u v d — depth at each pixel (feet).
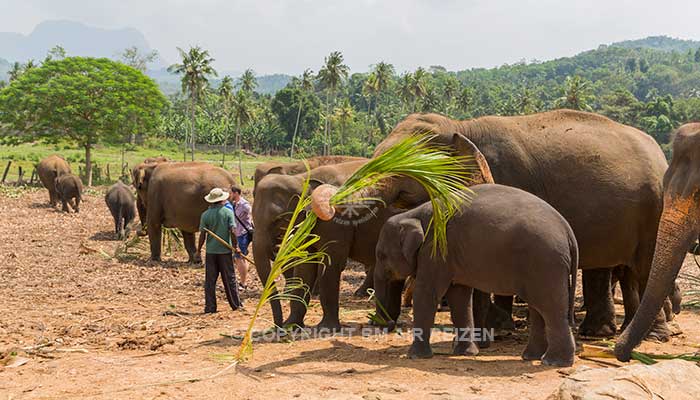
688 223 20.13
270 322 29.91
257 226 28.76
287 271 28.53
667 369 15.80
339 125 394.52
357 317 31.32
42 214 86.43
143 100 191.31
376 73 394.73
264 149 406.62
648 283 20.20
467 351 23.40
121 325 29.84
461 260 22.20
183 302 36.70
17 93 184.03
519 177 27.68
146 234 61.31
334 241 27.73
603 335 27.91
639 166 27.84
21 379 20.39
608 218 27.40
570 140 28.12
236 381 19.83
